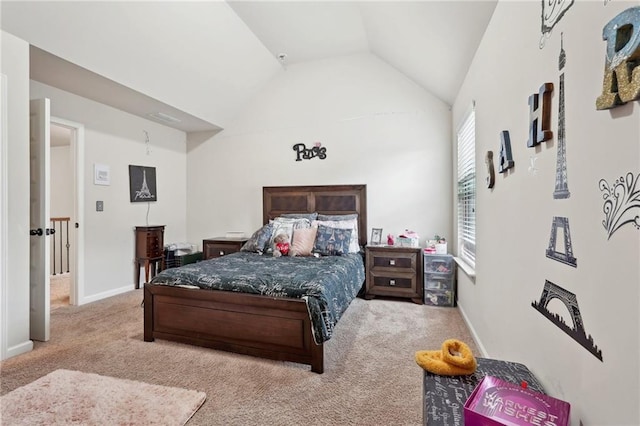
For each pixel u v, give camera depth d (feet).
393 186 13.50
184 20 9.88
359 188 13.71
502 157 5.76
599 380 2.92
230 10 10.53
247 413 5.32
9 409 5.25
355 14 10.97
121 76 10.21
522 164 4.94
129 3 8.51
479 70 7.77
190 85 12.41
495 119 6.42
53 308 10.95
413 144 13.29
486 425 2.95
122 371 6.63
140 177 14.07
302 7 10.52
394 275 12.06
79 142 11.53
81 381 6.17
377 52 13.26
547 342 4.03
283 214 14.51
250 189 15.64
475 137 8.29
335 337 8.57
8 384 6.13
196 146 16.55
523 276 4.89
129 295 12.66
